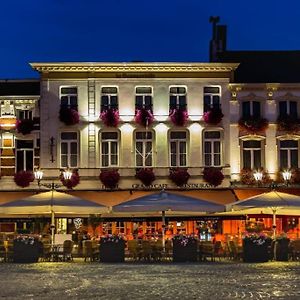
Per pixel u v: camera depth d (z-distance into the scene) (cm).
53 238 3038
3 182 4097
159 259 2916
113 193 4072
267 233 3531
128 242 2928
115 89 4169
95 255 2909
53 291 1656
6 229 4019
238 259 2888
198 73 4181
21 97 4131
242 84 4166
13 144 4122
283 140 4178
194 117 4166
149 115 4128
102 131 4144
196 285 1775
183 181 4094
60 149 4134
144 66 4153
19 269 2408
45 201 2958
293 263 2670
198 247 2845
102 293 1603
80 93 4147
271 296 1514
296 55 4481
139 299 1482
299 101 4203
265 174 4119
